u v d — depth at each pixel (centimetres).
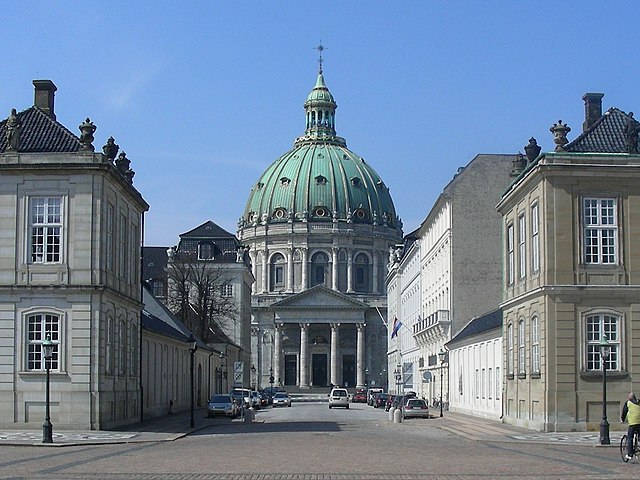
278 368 19538
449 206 8519
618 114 5106
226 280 13162
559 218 4788
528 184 5125
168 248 14888
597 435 4456
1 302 4869
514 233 5541
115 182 5209
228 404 6931
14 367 4831
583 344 4741
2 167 4903
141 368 6012
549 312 4744
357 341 19862
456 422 6106
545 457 3353
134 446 3934
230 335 14238
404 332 13850
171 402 7300
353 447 3834
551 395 4712
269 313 19750
